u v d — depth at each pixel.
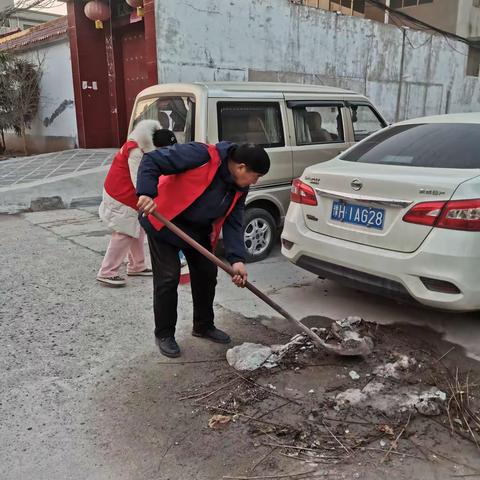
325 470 2.25
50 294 4.24
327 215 3.67
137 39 11.12
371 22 12.82
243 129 4.91
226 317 3.80
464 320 3.74
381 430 2.49
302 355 3.17
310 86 5.75
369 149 4.02
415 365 3.06
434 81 15.21
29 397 2.79
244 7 10.18
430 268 3.04
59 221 6.93
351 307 3.99
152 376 3.02
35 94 12.87
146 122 4.09
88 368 3.10
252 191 5.01
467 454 2.35
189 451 2.38
